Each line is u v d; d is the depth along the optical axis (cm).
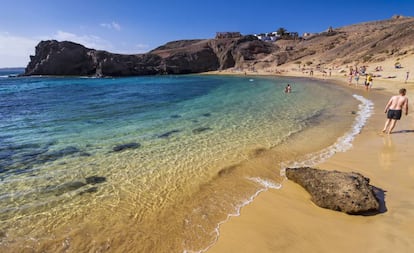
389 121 1059
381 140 985
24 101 2328
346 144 973
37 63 8975
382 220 488
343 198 530
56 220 544
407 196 571
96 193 657
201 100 2278
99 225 524
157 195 641
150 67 9444
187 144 1034
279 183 681
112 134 1186
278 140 1059
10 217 556
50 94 2964
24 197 639
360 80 3603
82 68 8925
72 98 2552
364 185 563
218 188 668
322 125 1266
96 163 851
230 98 2366
